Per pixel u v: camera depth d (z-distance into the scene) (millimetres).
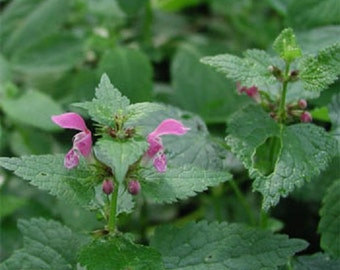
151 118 509
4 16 746
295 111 489
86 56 766
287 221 642
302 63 474
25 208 642
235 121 477
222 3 784
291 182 450
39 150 687
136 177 430
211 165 495
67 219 581
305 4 604
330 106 504
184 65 710
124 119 415
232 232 465
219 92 689
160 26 804
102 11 735
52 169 434
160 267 428
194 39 777
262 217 533
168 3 773
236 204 653
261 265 453
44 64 726
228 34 827
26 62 728
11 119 683
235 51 731
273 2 668
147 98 666
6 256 617
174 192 434
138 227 658
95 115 415
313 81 468
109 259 428
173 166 453
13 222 635
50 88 739
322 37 586
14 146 688
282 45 471
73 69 758
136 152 400
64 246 475
